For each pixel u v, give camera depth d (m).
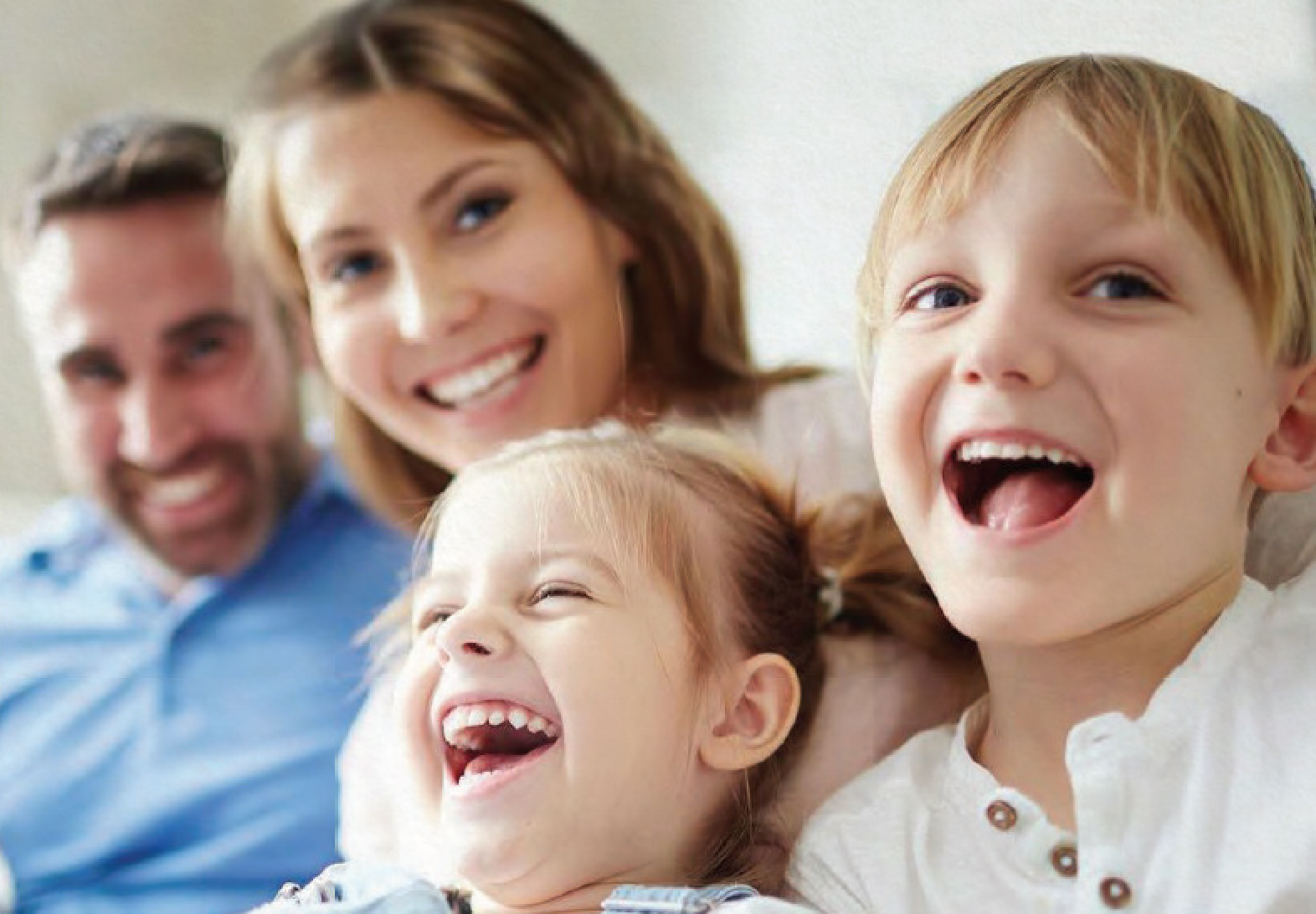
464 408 1.10
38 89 1.67
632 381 1.15
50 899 1.33
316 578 1.41
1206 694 0.73
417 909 0.78
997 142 0.76
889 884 0.77
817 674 0.93
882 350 0.79
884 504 0.97
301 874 1.29
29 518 1.66
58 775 1.36
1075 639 0.76
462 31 1.12
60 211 1.43
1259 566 0.82
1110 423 0.71
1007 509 0.75
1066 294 0.73
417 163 1.08
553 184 1.11
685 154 1.23
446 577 0.86
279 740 1.33
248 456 1.43
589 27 1.31
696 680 0.85
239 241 1.35
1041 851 0.73
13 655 1.46
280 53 1.22
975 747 0.82
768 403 1.10
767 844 0.87
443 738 0.84
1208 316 0.72
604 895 0.81
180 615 1.41
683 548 0.88
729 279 1.17
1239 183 0.74
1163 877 0.69
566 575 0.83
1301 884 0.67
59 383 1.45
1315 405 0.76
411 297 1.07
